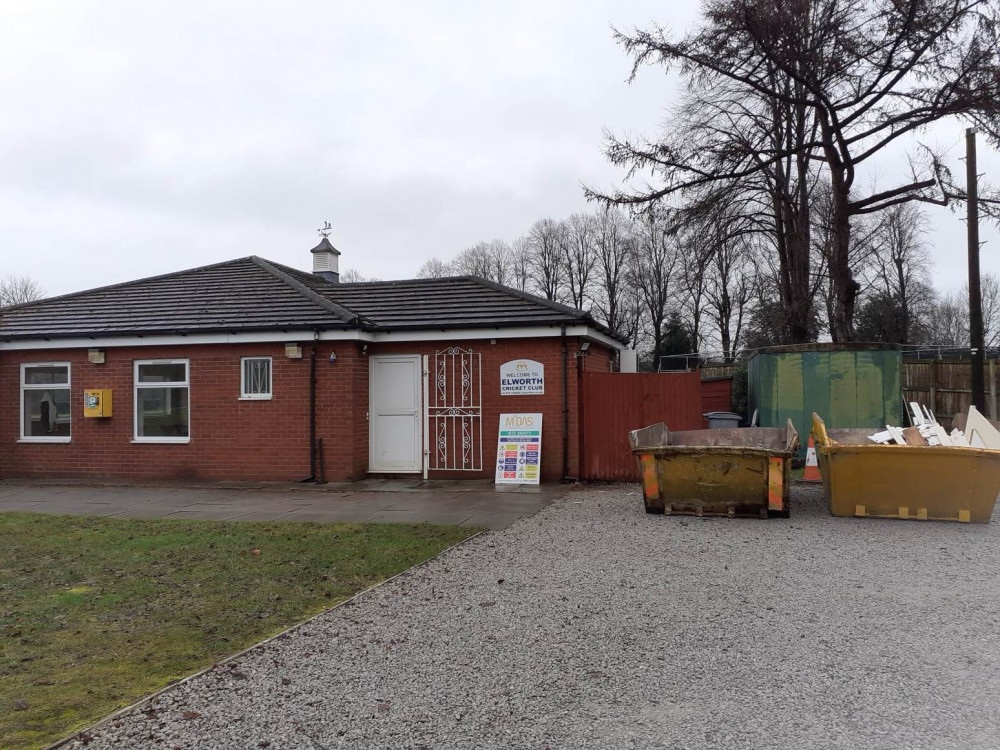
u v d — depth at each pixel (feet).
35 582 21.54
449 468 44.09
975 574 21.18
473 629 17.04
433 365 44.45
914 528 27.73
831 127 64.64
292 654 15.60
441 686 13.92
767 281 101.60
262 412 44.47
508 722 12.42
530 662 15.01
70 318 49.34
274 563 23.54
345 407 43.24
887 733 11.79
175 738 12.02
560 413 42.27
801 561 22.81
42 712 13.00
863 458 29.32
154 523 30.60
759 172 74.08
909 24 56.90
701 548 24.72
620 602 18.85
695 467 30.40
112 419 46.75
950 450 28.27
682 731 12.00
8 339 47.19
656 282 166.30
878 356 43.68
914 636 16.11
